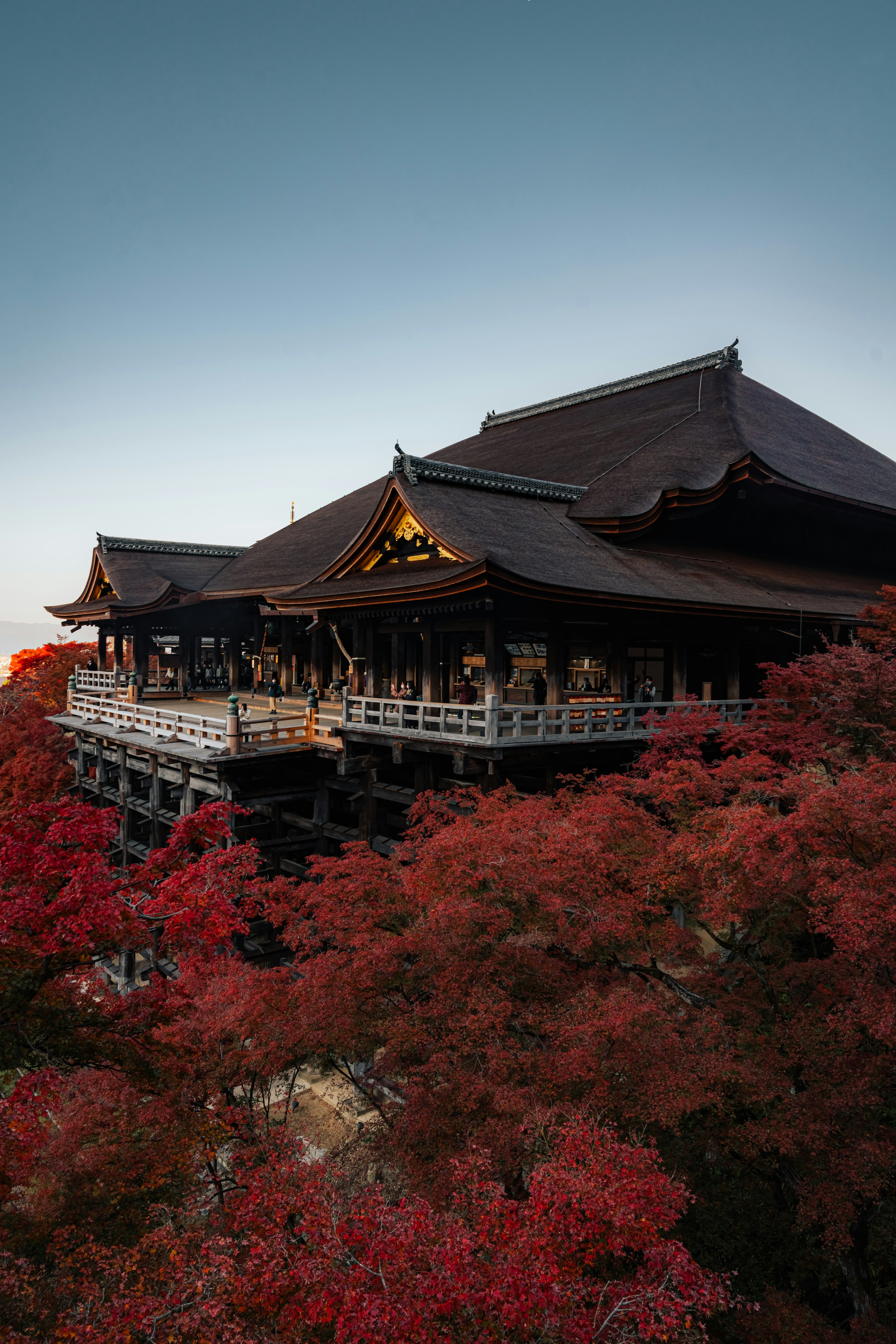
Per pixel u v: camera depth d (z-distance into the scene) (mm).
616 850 12305
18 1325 6961
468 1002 9305
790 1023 9570
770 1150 9547
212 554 48000
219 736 22547
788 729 17938
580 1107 8109
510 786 15953
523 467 36844
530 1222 6273
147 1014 8742
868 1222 9164
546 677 22094
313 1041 9383
